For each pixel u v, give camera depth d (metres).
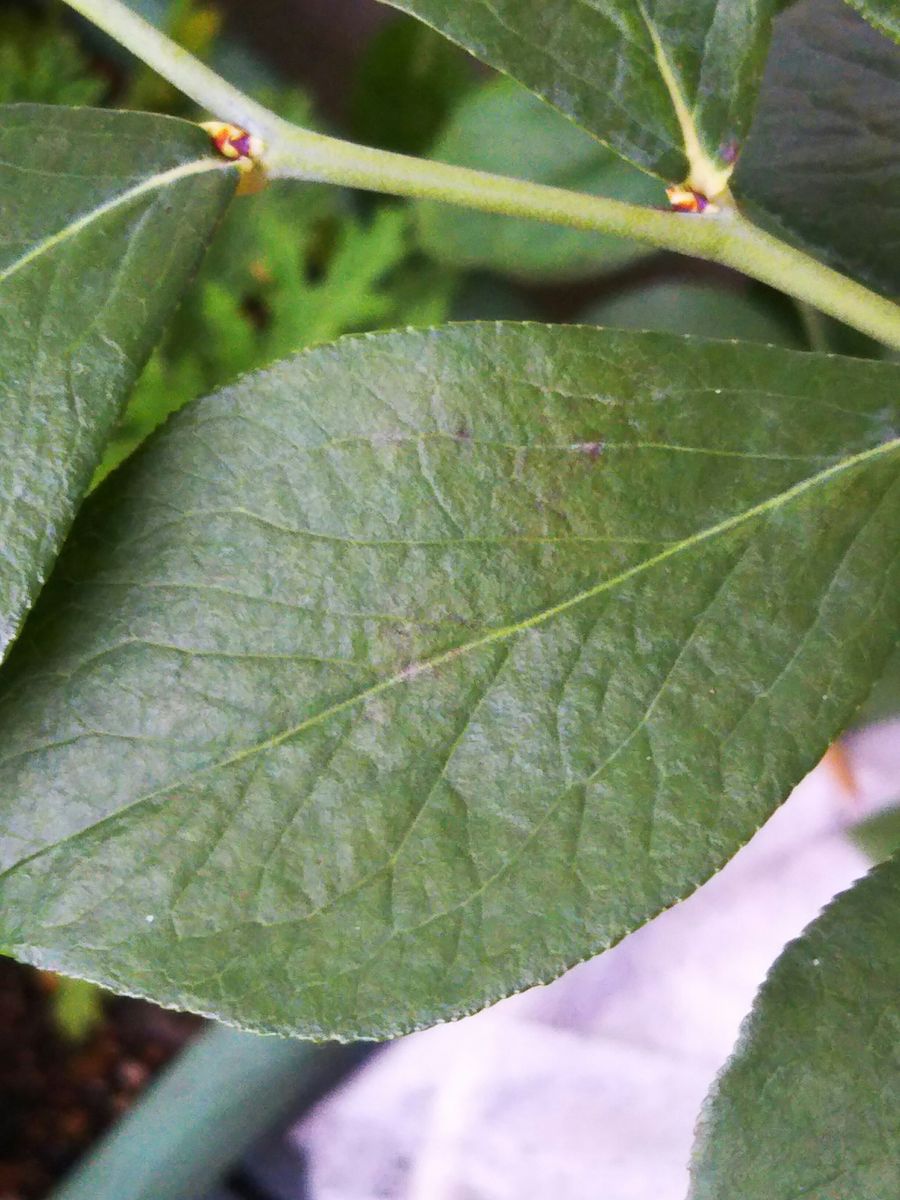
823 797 0.29
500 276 0.28
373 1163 0.27
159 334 0.13
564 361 0.14
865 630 0.13
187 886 0.13
